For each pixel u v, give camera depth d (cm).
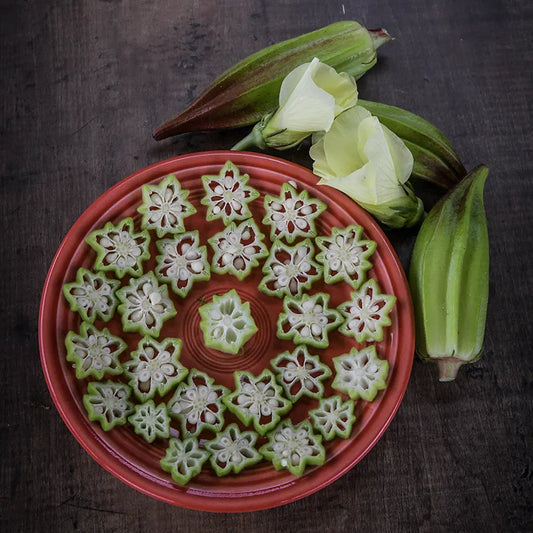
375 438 53
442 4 62
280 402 55
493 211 59
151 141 59
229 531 55
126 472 52
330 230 57
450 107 61
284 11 61
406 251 59
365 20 61
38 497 55
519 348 58
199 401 54
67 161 59
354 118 55
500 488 56
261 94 58
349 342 56
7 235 58
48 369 53
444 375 55
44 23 61
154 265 57
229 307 56
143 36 60
